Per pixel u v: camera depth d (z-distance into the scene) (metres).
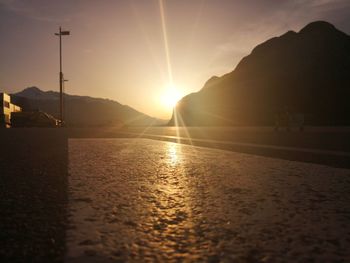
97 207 2.94
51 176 4.61
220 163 6.23
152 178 4.52
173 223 2.49
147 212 2.79
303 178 4.50
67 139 14.48
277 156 7.49
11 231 2.26
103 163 6.16
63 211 2.79
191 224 2.47
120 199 3.26
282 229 2.36
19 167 5.53
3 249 1.94
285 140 13.43
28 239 2.11
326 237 2.19
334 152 8.37
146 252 1.93
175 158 7.11
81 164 6.00
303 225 2.44
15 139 14.24
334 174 4.84
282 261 1.81
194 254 1.90
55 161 6.44
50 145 10.77
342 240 2.13
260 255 1.89
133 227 2.39
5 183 4.07
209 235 2.23
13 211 2.77
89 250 1.94
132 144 11.60
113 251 1.93
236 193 3.56
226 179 4.44
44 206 2.95
